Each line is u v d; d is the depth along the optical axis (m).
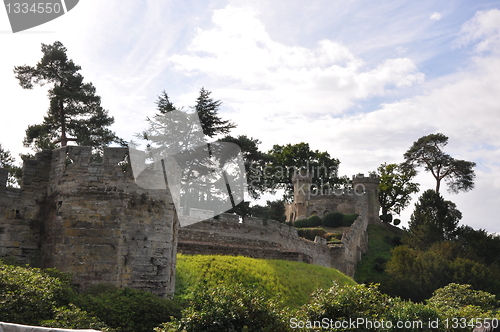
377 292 21.91
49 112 50.41
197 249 37.03
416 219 76.06
